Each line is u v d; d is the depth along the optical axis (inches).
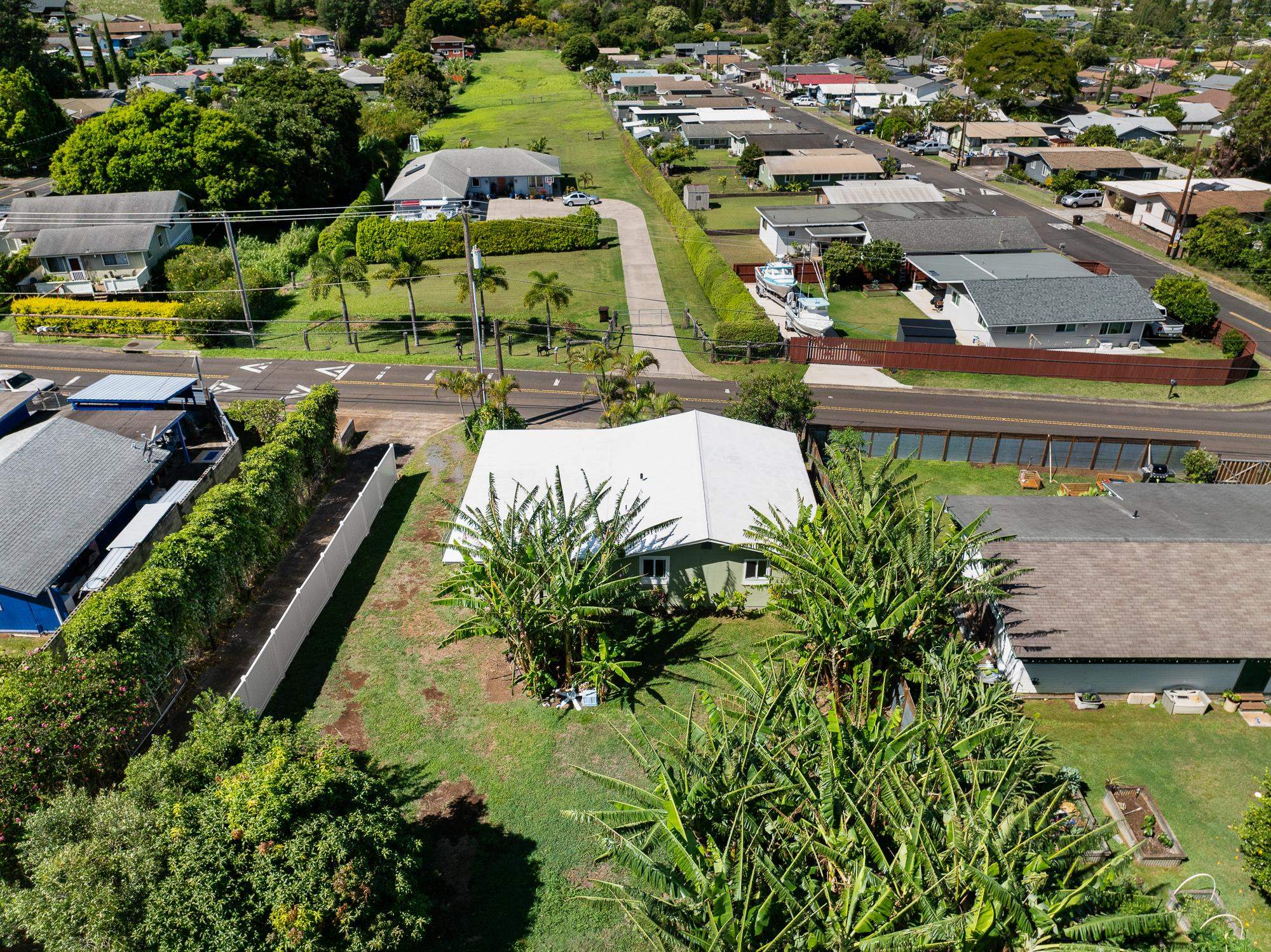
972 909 603.5
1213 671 1148.5
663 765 752.3
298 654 1212.5
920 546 1031.0
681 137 4579.2
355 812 744.3
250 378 2156.7
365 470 1724.9
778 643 1047.0
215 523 1237.7
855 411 2030.0
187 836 711.1
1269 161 3983.8
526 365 2258.9
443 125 5378.9
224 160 3011.8
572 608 1049.5
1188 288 2471.7
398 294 2714.1
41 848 735.7
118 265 2625.5
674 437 1480.1
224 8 7367.1
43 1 7317.9
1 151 3848.4
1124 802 990.4
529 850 925.2
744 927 589.6
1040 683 1155.3
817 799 711.1
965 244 2866.6
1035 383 2234.3
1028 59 5324.8
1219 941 730.2
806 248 2893.7
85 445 1520.7
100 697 932.6
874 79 6481.3
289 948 679.1
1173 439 1929.1
